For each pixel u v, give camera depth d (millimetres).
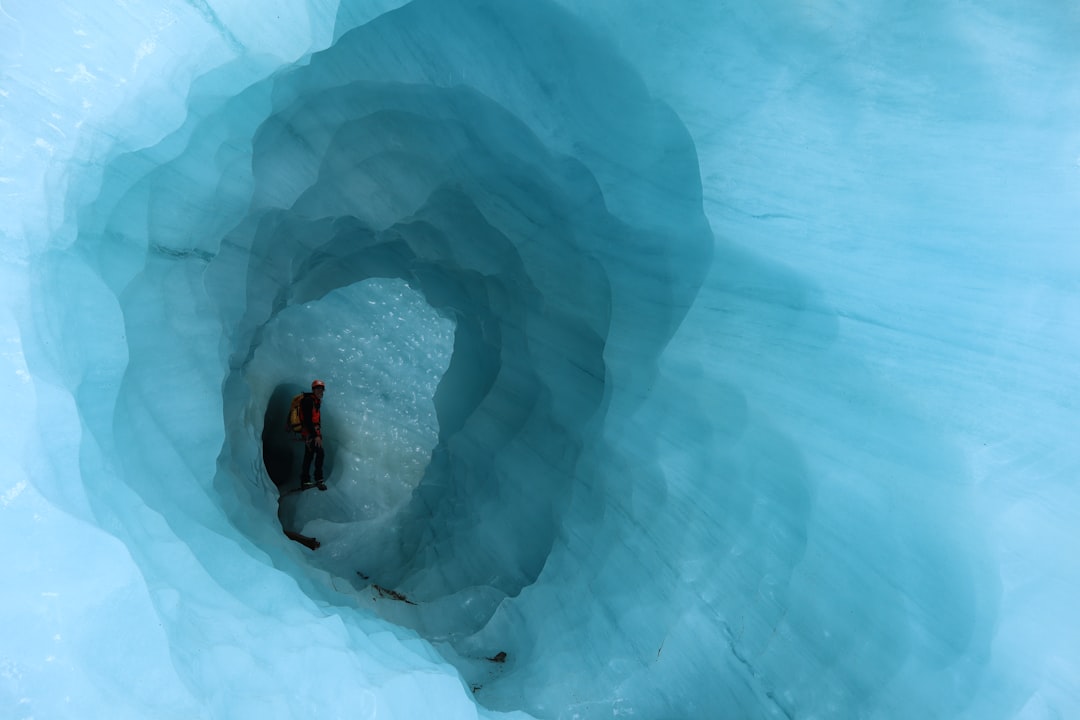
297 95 3562
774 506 3193
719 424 3352
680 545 3318
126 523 2506
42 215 2586
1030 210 2926
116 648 2180
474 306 5258
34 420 2342
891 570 2928
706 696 3057
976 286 2961
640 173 3402
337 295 7273
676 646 3162
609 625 3369
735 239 3215
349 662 2656
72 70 2693
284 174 3783
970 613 2779
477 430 5137
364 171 4086
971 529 2844
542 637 3564
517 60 3438
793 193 3119
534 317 4461
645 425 3561
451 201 4301
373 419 7062
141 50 2795
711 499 3316
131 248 3068
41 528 2221
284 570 3334
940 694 2738
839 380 3117
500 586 4230
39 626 2117
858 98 3033
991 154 2947
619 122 3367
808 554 3064
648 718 3076
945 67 2955
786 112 3096
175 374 3236
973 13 2934
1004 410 2906
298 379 6961
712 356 3367
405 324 7395
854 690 2867
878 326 3064
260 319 4410
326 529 5918
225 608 2604
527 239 4098
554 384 4434
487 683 3373
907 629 2855
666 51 3166
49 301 2562
